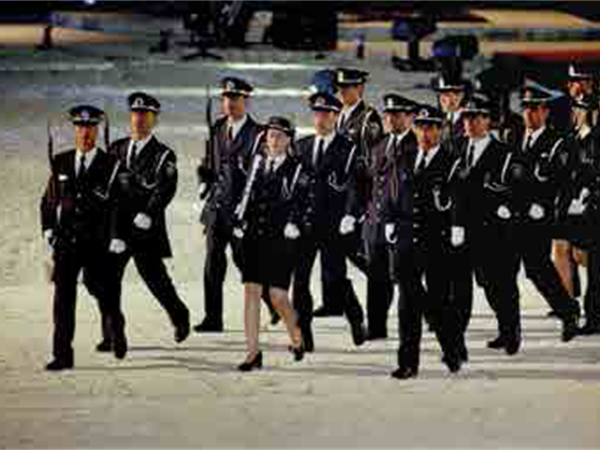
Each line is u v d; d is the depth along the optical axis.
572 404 29.22
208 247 35.75
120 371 32.38
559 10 114.50
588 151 35.47
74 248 32.56
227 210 35.22
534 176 34.38
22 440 26.59
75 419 28.11
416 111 32.22
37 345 34.78
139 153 33.56
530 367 32.66
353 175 34.09
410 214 31.64
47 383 31.33
